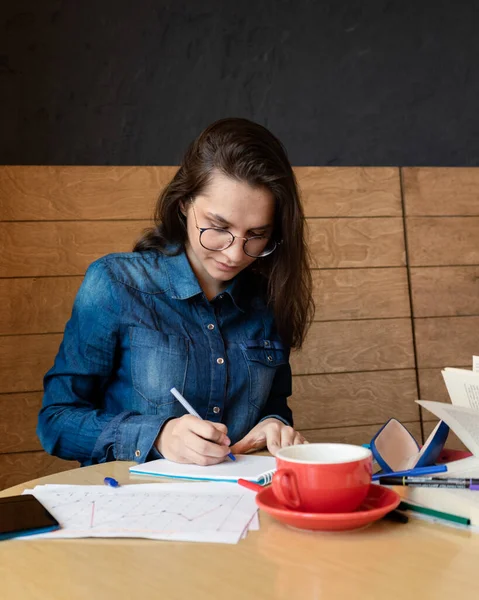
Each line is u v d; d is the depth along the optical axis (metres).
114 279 1.48
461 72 2.77
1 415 2.20
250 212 1.34
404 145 2.71
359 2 2.68
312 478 0.78
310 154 2.62
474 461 0.96
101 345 1.45
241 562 0.69
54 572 0.68
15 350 2.22
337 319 2.47
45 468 2.22
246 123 1.40
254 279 1.63
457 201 2.62
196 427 1.15
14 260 2.23
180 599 0.61
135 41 2.47
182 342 1.47
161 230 1.57
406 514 0.85
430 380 2.53
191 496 0.93
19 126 2.37
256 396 1.54
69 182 2.29
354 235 2.51
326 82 2.64
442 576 0.65
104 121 2.45
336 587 0.63
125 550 0.73
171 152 2.50
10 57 2.37
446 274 2.58
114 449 1.24
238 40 2.57
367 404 2.47
